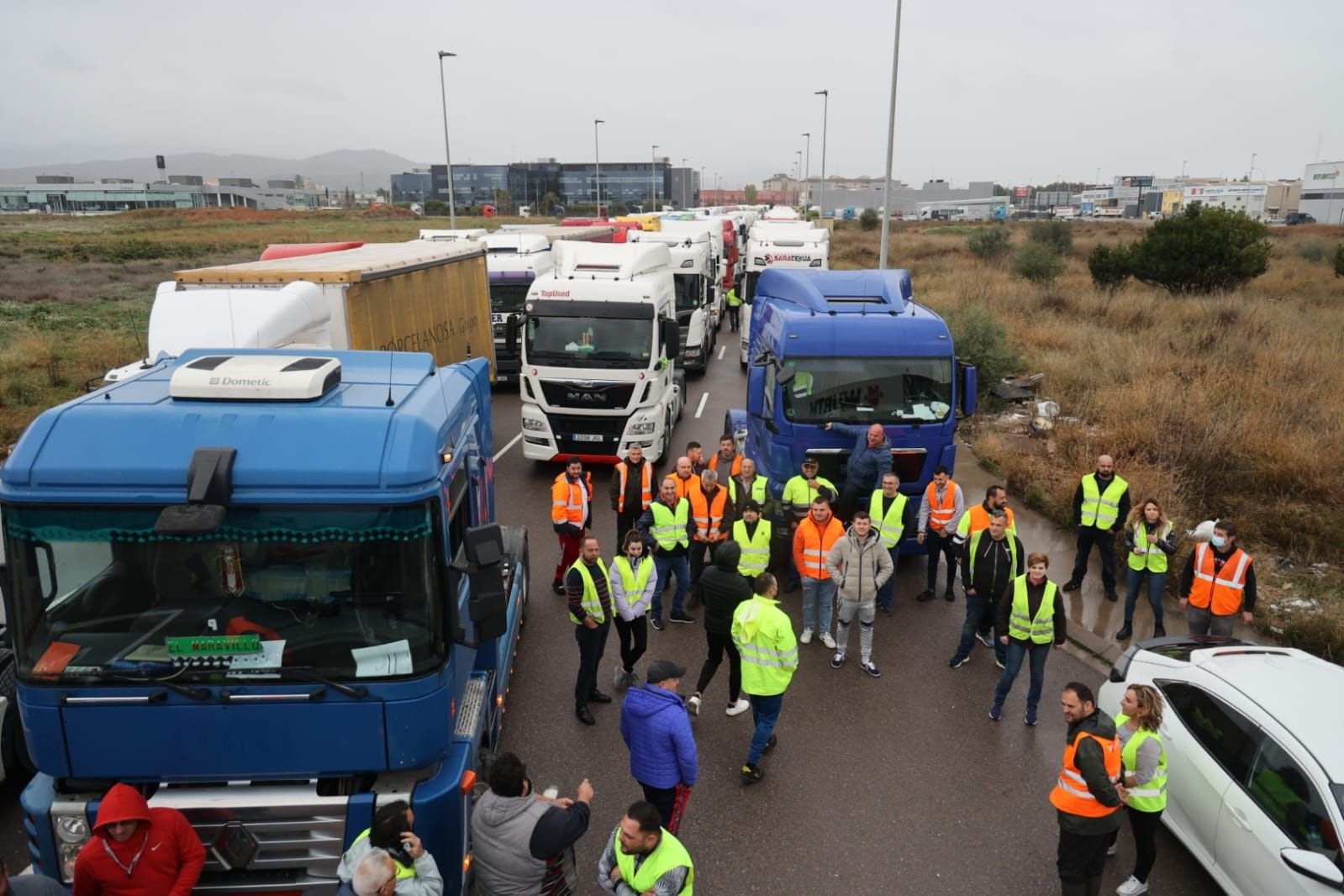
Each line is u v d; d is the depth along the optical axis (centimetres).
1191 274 2970
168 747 459
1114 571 1030
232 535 449
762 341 1292
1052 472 1387
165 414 461
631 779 698
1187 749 609
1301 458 1327
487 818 464
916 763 730
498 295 2102
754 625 673
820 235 2569
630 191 17138
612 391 1438
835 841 634
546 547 1186
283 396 487
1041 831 648
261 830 466
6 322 2784
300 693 456
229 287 1103
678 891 454
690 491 995
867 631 866
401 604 462
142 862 424
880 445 1025
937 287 3186
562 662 887
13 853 604
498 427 1833
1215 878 577
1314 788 512
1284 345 1942
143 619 451
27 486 438
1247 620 814
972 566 855
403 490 453
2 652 656
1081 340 2172
